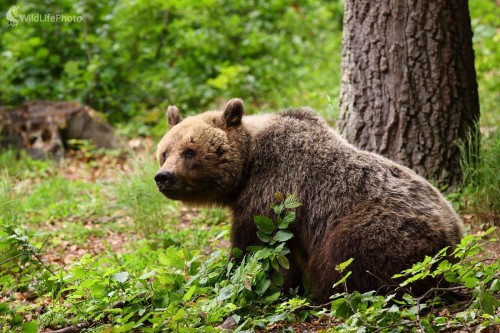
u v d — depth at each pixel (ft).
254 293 30.22
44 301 32.94
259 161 32.40
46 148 65.10
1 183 44.42
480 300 25.41
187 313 28.04
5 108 67.77
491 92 65.16
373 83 41.68
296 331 28.43
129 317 27.61
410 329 26.81
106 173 60.59
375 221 29.22
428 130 41.32
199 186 32.60
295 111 33.45
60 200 54.13
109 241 45.47
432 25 40.78
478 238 26.73
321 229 30.76
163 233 44.50
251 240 31.78
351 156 31.40
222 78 69.46
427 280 29.09
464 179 41.27
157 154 34.12
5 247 33.81
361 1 41.68
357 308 27.14
